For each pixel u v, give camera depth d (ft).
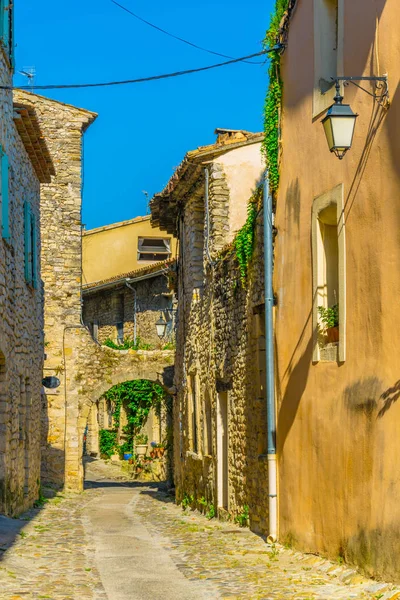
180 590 28.66
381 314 28.22
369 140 29.30
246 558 35.40
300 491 36.40
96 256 128.57
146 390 122.72
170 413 99.19
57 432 90.43
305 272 36.35
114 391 129.80
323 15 34.96
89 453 146.72
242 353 48.14
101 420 141.90
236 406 49.83
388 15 27.68
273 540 39.42
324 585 28.48
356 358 30.40
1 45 43.27
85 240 128.57
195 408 66.90
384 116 27.99
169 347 95.81
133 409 125.49
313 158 35.45
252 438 45.44
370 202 29.19
